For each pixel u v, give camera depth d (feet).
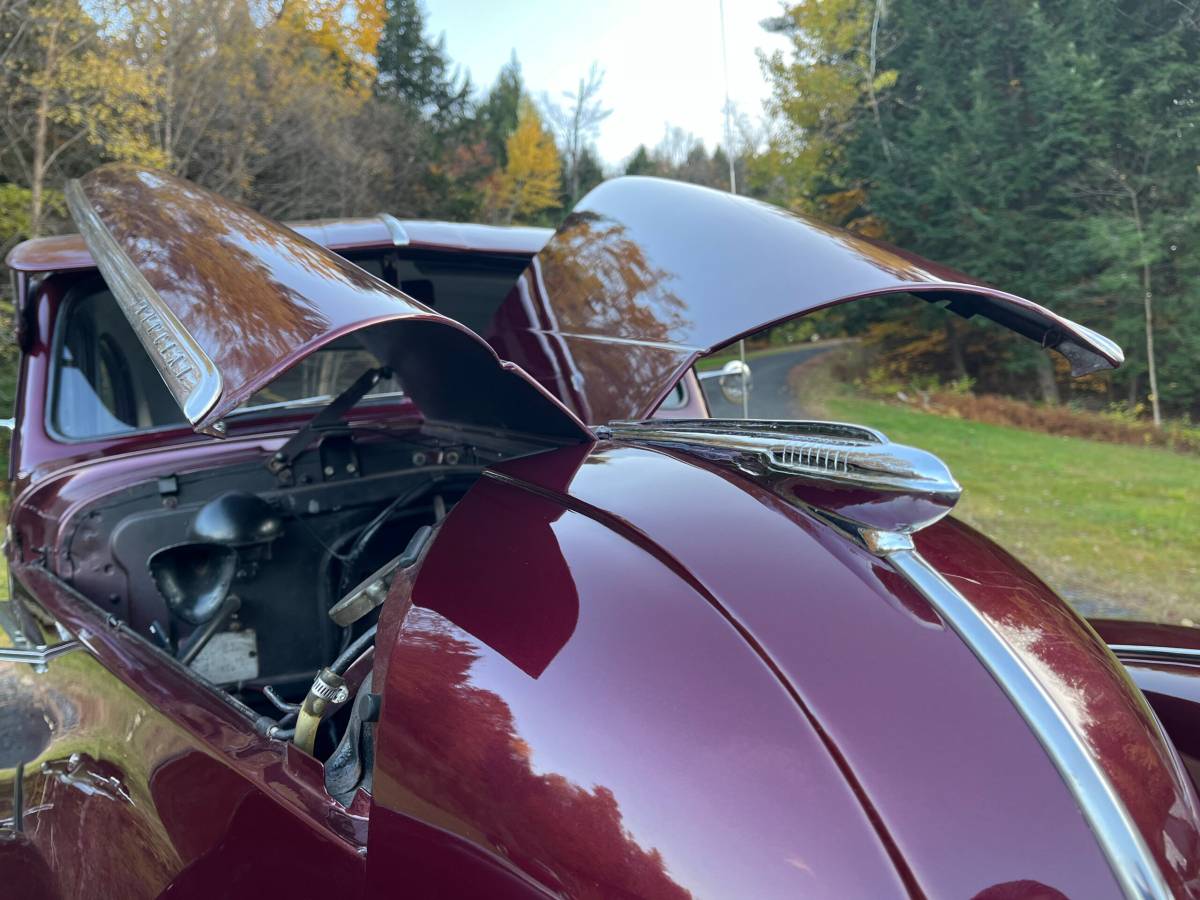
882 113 104.06
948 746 3.35
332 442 8.52
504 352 7.45
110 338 9.47
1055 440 72.18
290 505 8.18
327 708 4.75
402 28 141.28
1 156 52.26
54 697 6.18
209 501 7.81
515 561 4.33
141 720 5.22
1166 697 5.75
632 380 6.14
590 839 3.26
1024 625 4.07
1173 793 3.82
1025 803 3.27
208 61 60.18
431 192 115.34
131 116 53.21
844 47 103.45
